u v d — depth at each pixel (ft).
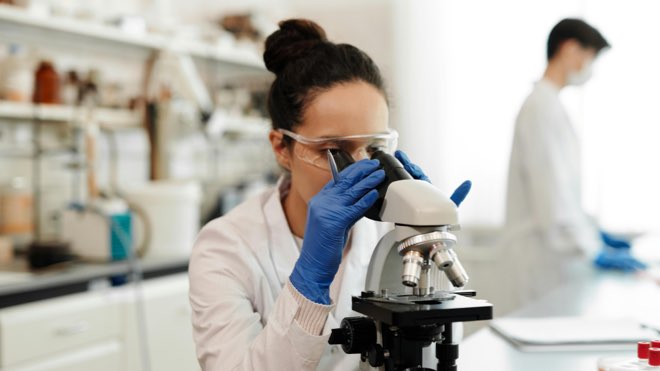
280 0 14.05
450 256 2.82
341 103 3.61
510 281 9.00
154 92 11.38
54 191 10.14
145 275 9.07
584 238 8.75
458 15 12.39
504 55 12.12
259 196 4.46
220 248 4.00
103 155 10.82
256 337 3.41
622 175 11.41
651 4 11.15
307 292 3.22
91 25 9.69
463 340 4.88
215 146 12.73
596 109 11.48
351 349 3.09
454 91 12.41
